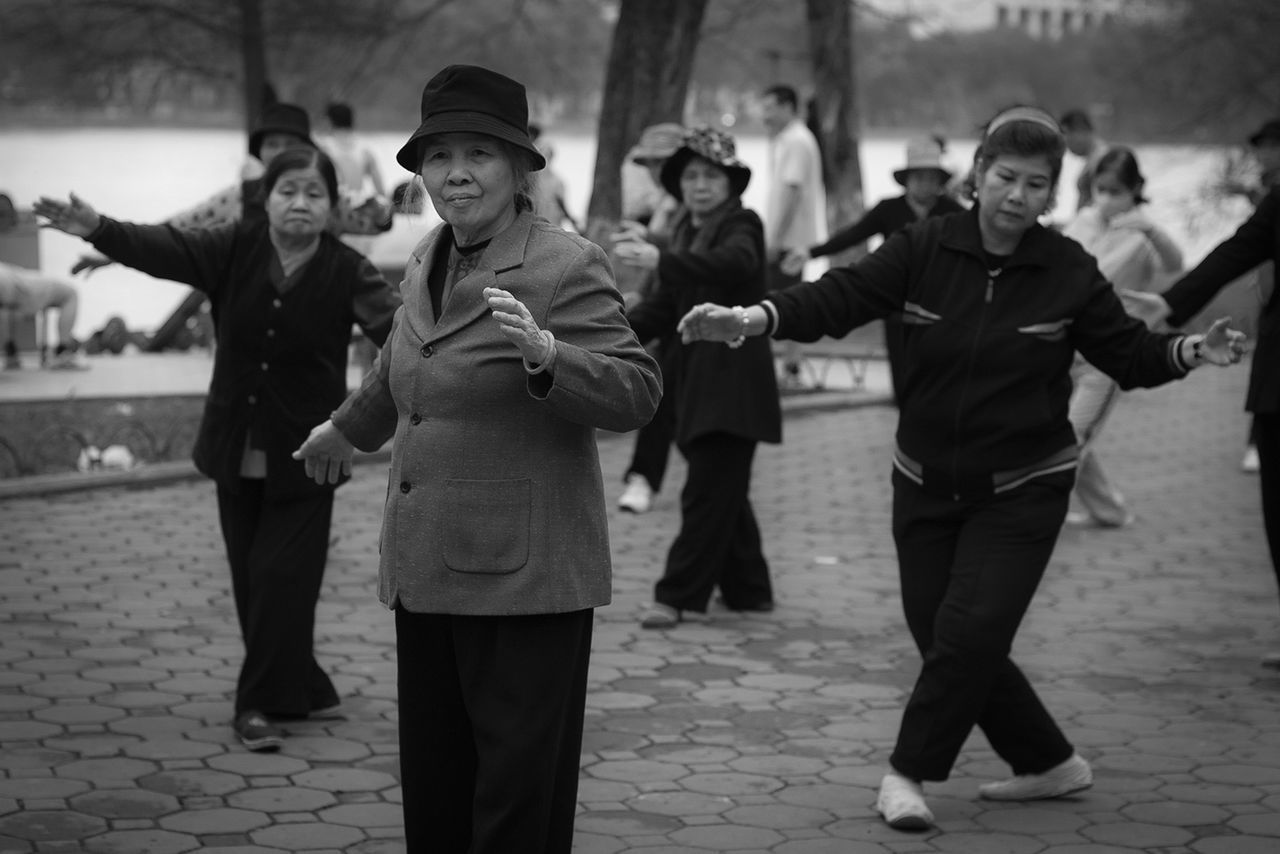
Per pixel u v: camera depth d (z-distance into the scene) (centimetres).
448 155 433
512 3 2584
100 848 546
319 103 2578
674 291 844
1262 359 738
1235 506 1213
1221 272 731
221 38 2431
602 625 852
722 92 2880
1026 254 567
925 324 575
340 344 654
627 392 421
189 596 888
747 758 651
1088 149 1445
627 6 1809
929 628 584
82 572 936
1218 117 3497
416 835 458
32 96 2680
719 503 839
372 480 1238
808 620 871
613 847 558
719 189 824
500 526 429
